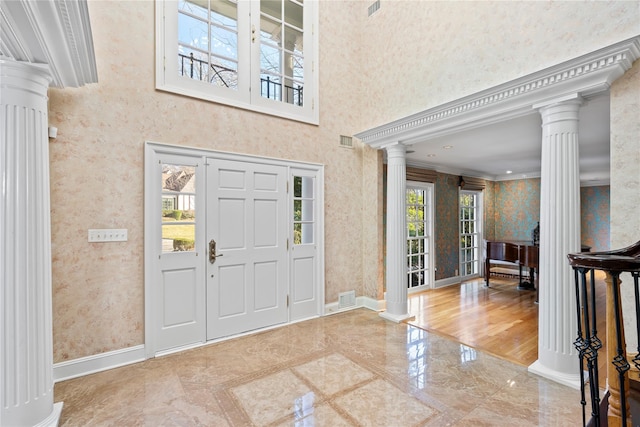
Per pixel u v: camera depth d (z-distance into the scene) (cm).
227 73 339
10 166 172
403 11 385
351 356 289
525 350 303
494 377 250
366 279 447
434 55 345
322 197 406
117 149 270
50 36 162
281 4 387
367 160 446
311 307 399
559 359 241
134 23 280
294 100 393
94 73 217
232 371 260
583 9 230
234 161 336
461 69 317
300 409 209
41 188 184
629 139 212
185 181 306
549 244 246
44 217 187
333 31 425
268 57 377
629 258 119
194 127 311
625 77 214
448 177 621
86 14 155
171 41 300
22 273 176
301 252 391
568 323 238
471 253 691
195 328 310
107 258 265
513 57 273
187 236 306
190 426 192
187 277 306
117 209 270
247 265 346
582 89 225
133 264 278
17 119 174
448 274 610
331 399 220
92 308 259
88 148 258
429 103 350
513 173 693
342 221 430
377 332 350
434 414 203
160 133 291
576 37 234
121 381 243
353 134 442
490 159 522
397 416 201
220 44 334
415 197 564
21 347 175
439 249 594
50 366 192
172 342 297
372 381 244
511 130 337
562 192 239
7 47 162
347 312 425
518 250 519
